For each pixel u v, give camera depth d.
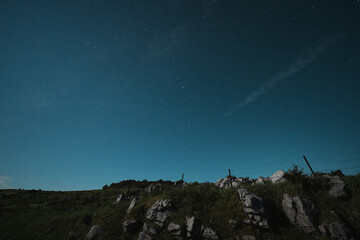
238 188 21.77
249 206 17.14
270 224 15.98
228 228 16.39
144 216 20.95
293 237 14.61
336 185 17.97
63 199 42.53
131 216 21.28
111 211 24.72
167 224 18.38
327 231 14.16
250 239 14.78
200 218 17.91
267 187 20.81
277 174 24.70
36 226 26.62
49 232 24.16
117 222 21.28
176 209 20.03
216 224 17.08
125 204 25.95
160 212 19.95
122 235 18.83
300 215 15.97
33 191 57.78
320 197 17.20
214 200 20.78
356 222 14.51
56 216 29.17
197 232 16.59
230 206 18.62
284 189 19.14
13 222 28.64
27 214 31.97
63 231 23.59
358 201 15.97
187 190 23.28
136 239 17.86
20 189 62.19
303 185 18.62
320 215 15.51
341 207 15.90
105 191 54.25
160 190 27.27
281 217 16.86
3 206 37.97
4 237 24.41
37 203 40.47
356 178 18.77
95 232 20.06
